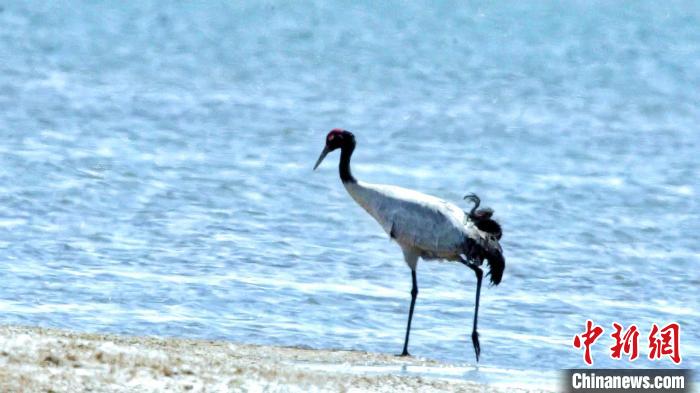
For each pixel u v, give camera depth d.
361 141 33.16
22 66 43.62
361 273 19.59
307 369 13.15
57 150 28.72
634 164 31.02
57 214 22.70
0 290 17.30
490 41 59.06
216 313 16.77
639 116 39.53
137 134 32.03
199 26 59.69
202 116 35.47
